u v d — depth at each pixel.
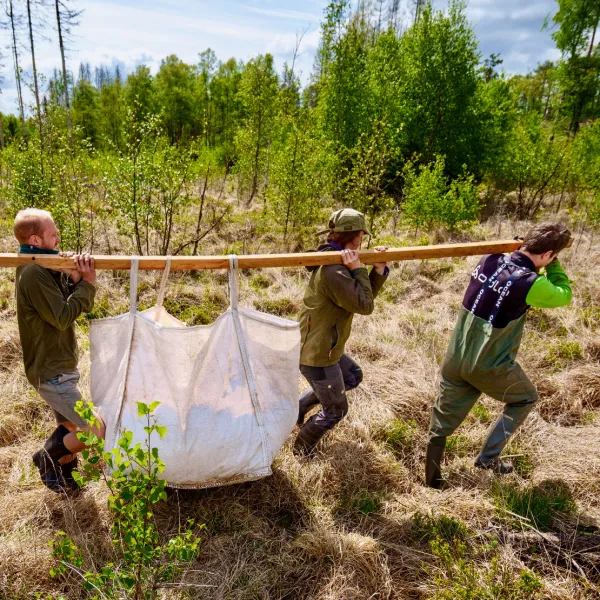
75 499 2.48
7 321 4.52
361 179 7.82
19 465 2.75
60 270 2.22
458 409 2.74
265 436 2.36
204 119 8.28
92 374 2.39
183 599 2.03
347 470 2.84
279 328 2.35
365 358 4.28
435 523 2.49
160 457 2.22
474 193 9.55
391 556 2.33
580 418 3.55
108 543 2.27
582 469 2.91
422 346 4.47
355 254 2.48
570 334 4.70
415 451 3.15
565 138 13.34
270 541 2.35
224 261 2.32
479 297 2.55
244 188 12.80
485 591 2.00
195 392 2.30
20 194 6.85
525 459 3.08
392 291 5.97
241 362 2.35
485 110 15.85
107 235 6.83
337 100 14.48
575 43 24.12
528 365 4.19
